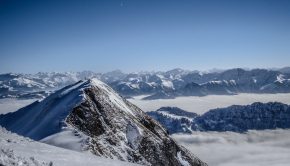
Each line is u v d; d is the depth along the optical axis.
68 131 60.53
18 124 98.31
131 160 64.44
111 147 64.12
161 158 74.19
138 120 89.19
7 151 16.34
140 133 76.00
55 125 64.38
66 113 68.06
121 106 89.12
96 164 22.62
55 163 19.22
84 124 67.06
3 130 29.34
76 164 20.77
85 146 55.94
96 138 64.50
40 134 64.19
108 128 71.00
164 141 86.56
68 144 55.19
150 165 68.06
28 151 21.62
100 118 72.38
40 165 16.48
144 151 72.25
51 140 56.91
